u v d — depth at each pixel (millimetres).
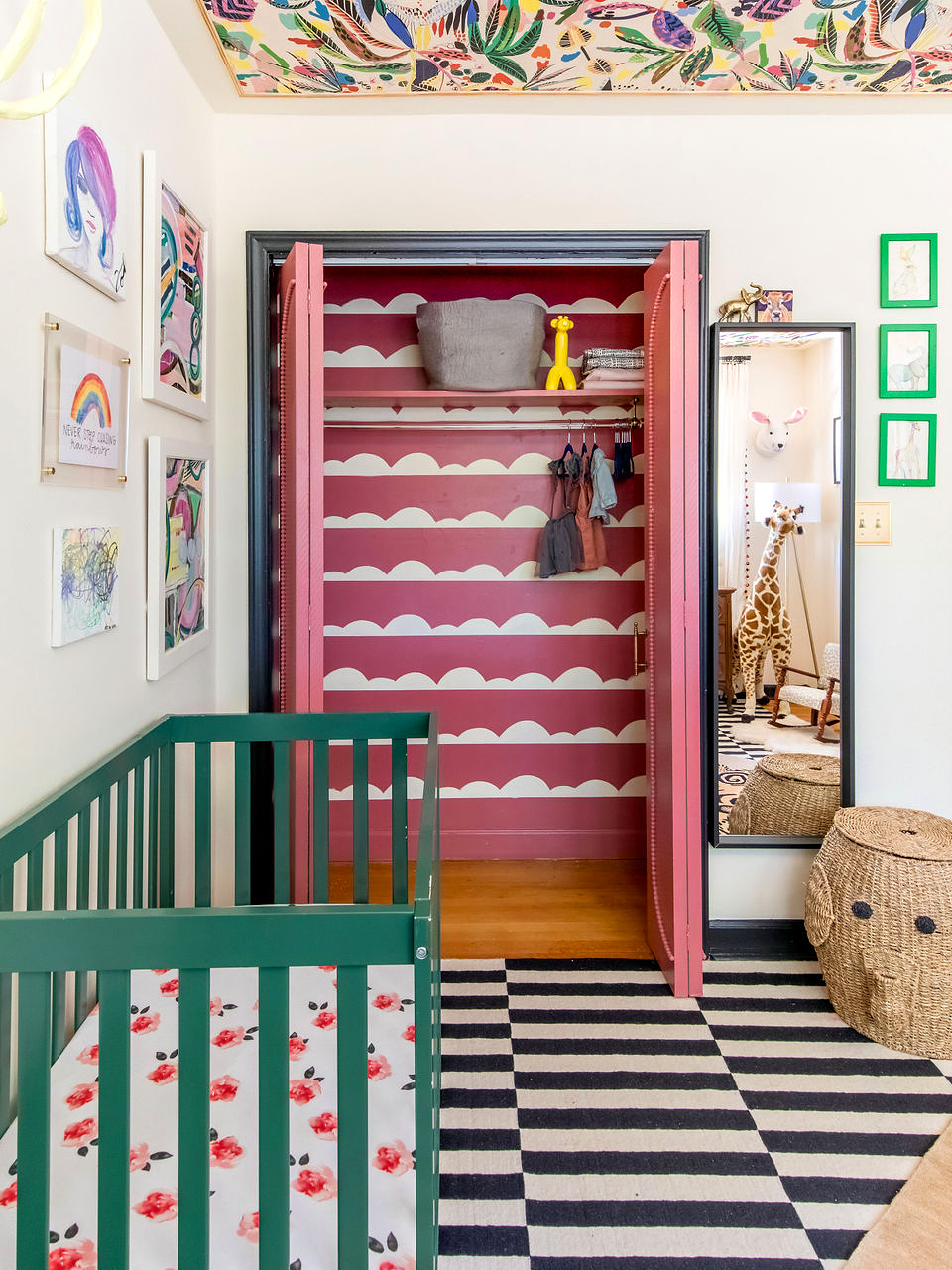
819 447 2525
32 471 1376
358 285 3227
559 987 2381
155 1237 1055
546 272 3223
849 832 2236
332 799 3352
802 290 2537
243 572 2576
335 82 2330
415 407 3283
